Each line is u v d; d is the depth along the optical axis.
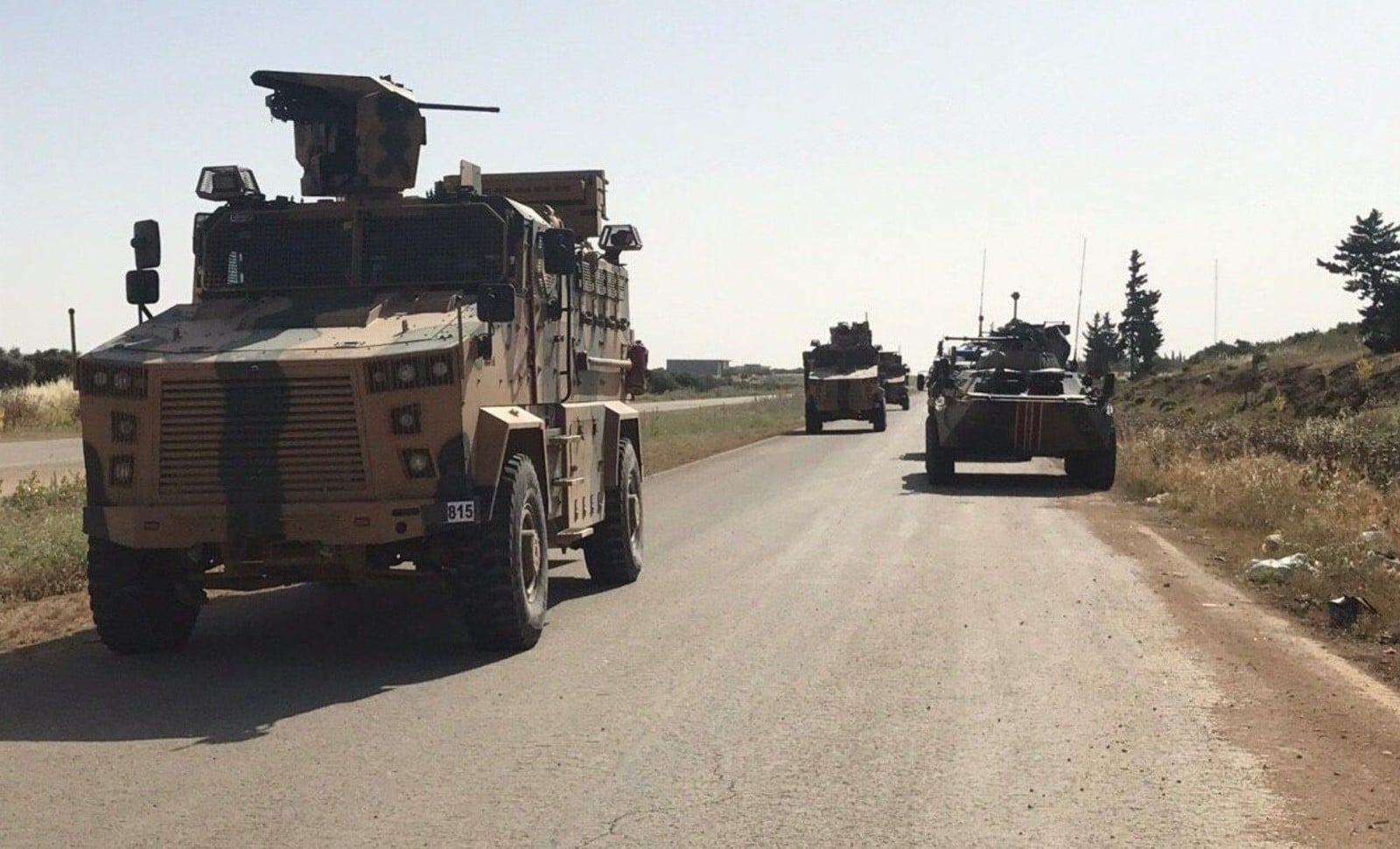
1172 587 12.43
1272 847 5.50
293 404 8.97
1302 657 9.32
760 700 8.09
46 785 6.45
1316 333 58.25
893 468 28.66
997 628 10.40
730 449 36.31
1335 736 7.24
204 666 9.34
